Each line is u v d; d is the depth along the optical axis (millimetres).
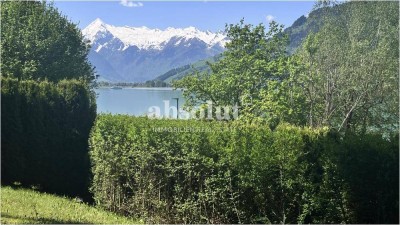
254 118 14195
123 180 9562
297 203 6871
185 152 7832
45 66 26453
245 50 18172
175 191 8172
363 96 15438
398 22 16500
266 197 7074
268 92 15391
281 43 18062
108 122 9984
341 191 6375
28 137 11734
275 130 7270
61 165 12016
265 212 7098
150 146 8484
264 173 6980
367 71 15484
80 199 11289
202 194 7602
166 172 8281
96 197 10539
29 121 11750
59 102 12094
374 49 16297
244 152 7156
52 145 11938
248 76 16750
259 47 18219
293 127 7211
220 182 7391
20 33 26484
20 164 11672
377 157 6105
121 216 9148
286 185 6805
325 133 6809
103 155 10094
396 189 6020
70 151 12133
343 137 6695
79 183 12133
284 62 16484
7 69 24531
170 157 8070
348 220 6379
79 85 12453
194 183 7840
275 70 16578
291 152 6754
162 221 8398
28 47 25953
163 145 8258
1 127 11477
